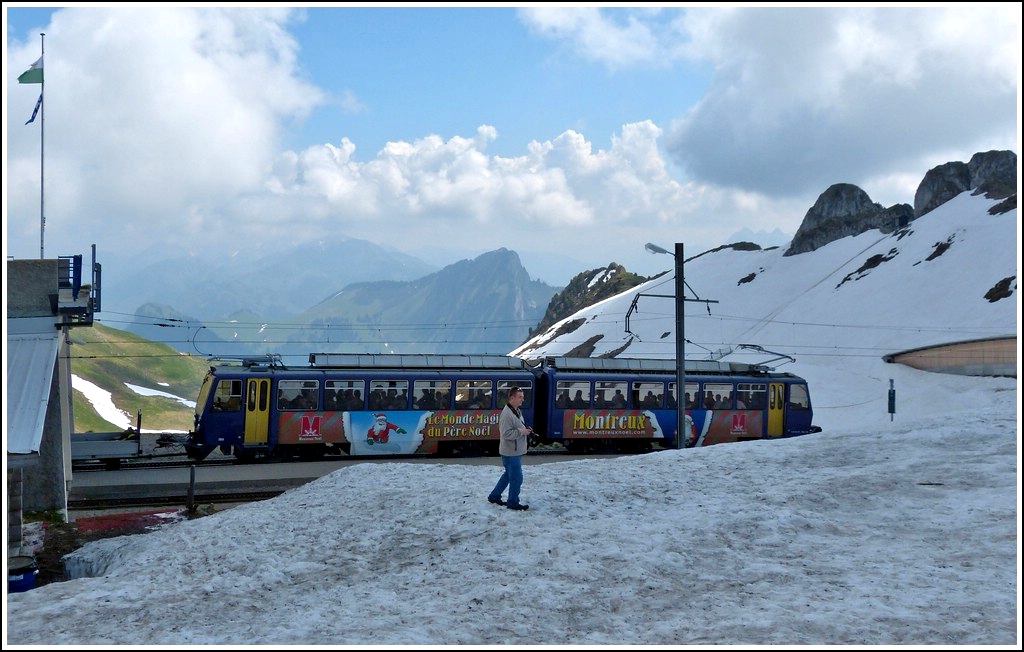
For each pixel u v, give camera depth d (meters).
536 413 35.72
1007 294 117.69
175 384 150.00
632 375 36.28
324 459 32.97
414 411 33.12
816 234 188.62
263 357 32.88
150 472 29.33
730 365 38.84
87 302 17.78
